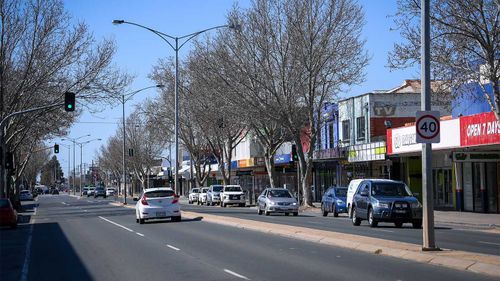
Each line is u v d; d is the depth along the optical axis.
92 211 49.62
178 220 32.22
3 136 41.66
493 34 24.42
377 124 47.53
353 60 45.66
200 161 71.62
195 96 56.75
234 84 45.59
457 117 33.75
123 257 16.48
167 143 73.88
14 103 41.09
